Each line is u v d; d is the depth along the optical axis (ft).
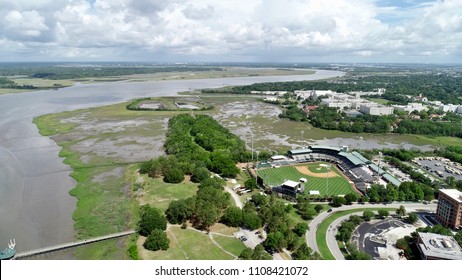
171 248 595.47
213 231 652.89
